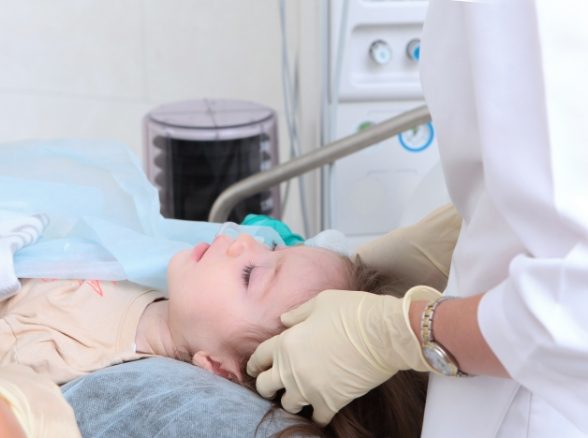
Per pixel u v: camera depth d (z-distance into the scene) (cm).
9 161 125
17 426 62
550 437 75
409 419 101
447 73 75
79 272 107
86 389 92
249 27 225
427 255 111
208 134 182
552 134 62
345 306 85
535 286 62
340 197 172
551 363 63
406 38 163
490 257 75
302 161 150
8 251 104
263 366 94
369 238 176
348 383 84
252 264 105
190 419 87
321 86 161
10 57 226
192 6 223
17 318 103
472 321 70
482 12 65
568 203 61
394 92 165
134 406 89
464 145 75
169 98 231
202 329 103
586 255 60
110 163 127
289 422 89
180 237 127
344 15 153
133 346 105
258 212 189
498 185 66
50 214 118
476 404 78
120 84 230
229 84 231
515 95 64
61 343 101
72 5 222
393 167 171
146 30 225
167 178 187
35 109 232
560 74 61
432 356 74
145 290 112
